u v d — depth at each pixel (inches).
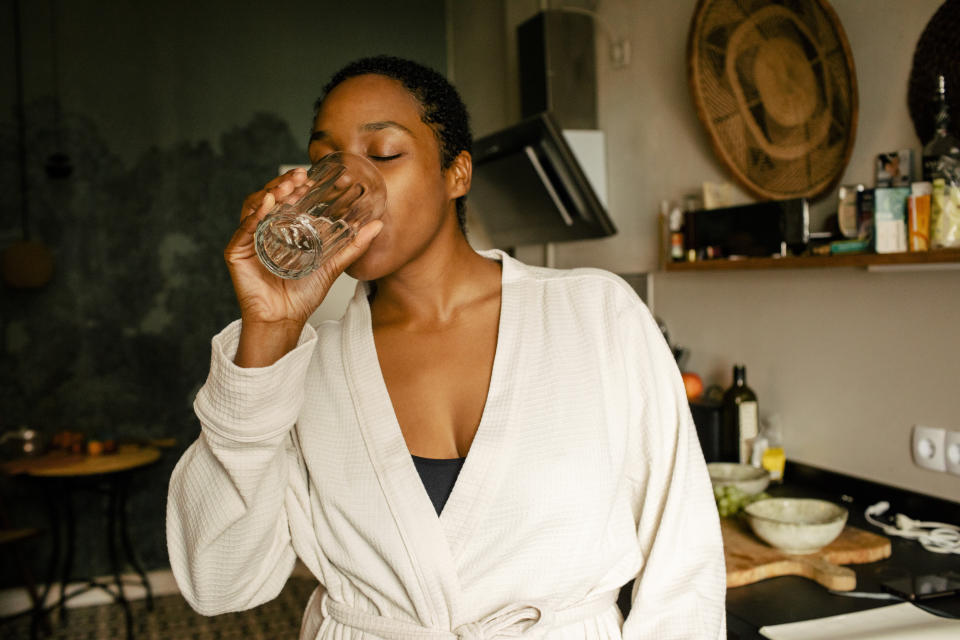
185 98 151.8
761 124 84.4
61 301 148.2
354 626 33.5
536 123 99.1
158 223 151.6
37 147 145.8
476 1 155.0
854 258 68.5
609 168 116.6
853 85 74.2
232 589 32.9
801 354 83.6
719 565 34.5
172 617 140.6
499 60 145.4
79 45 146.9
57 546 133.6
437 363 34.2
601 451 32.4
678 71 100.3
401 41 164.9
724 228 86.3
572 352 33.6
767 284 87.9
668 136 102.7
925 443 69.9
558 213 107.7
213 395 28.5
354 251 28.0
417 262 34.1
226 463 29.5
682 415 34.8
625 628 33.6
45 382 147.8
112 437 141.6
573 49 117.1
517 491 31.4
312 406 34.3
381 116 29.8
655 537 34.3
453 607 31.4
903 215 65.3
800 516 65.7
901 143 70.8
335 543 33.3
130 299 151.0
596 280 36.0
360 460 32.9
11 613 143.5
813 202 80.5
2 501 132.6
